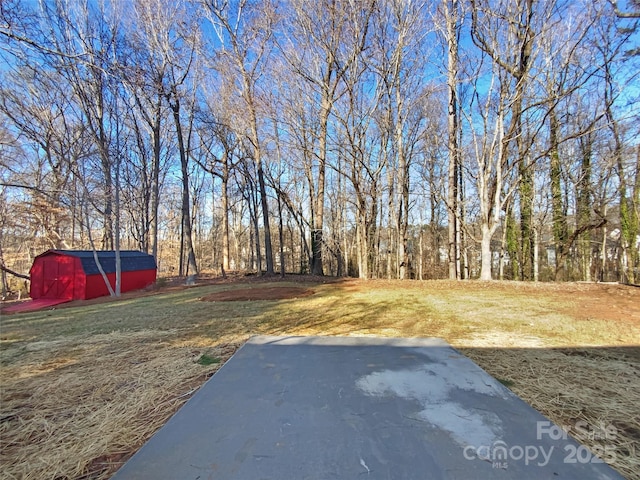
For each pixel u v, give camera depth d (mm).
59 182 11516
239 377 2277
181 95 11320
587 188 11680
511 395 1979
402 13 9773
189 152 14438
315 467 1290
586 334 3650
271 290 8250
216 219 26328
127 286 11484
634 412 1865
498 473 1263
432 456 1360
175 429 1600
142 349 3291
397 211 14969
